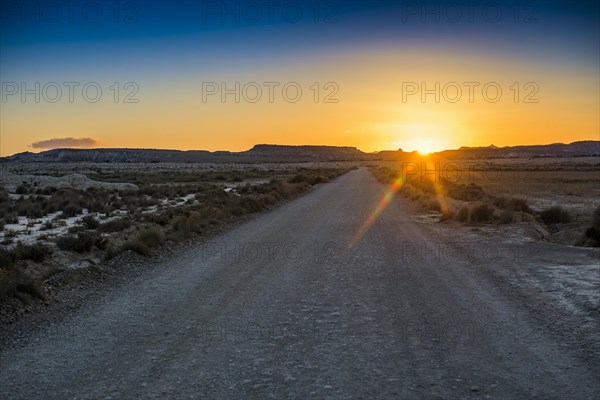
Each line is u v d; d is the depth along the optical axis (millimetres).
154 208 32500
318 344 7543
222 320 8820
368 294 10539
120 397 5844
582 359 6824
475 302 9828
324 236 19391
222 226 22656
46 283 11180
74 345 7656
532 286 11070
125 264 13766
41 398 5863
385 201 36719
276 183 57062
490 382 6117
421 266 13500
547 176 80562
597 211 21344
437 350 7223
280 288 11148
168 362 6898
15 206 29484
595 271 12508
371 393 5844
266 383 6160
